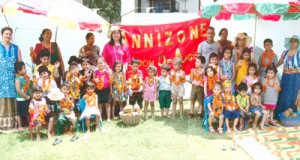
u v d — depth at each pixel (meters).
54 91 5.93
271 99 6.57
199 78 7.02
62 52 8.49
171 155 5.09
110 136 5.97
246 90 6.25
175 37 8.46
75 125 6.23
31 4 5.68
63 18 5.78
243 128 6.35
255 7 5.66
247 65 6.79
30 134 5.87
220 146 5.47
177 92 7.07
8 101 6.12
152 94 7.02
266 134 6.05
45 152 5.21
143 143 5.60
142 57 8.46
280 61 6.96
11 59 6.06
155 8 13.11
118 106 7.27
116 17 15.23
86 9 6.66
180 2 13.18
